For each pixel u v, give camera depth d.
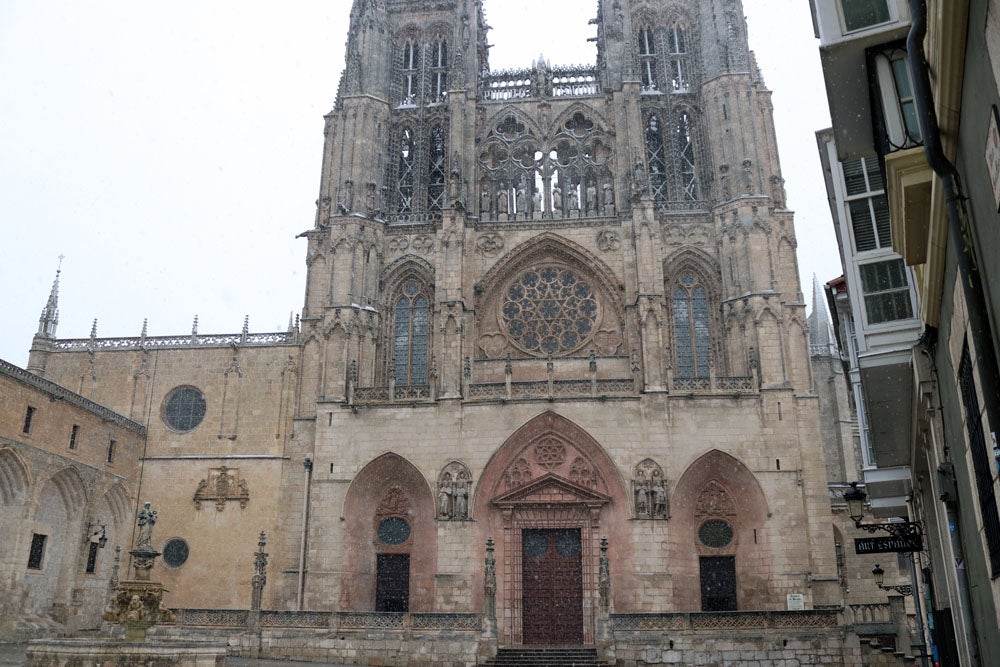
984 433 14.52
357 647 48.75
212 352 66.31
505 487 60.03
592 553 57.94
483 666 47.06
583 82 73.25
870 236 28.83
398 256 67.25
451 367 61.34
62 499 55.84
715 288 64.69
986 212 11.65
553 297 66.56
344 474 59.69
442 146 72.50
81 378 66.62
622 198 66.88
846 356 46.09
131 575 60.97
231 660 47.50
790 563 55.72
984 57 10.27
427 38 76.12
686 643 46.97
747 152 64.94
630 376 62.59
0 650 44.31
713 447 58.00
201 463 63.53
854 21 18.06
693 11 73.88
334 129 71.25
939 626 29.22
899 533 33.62
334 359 62.69
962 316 14.73
